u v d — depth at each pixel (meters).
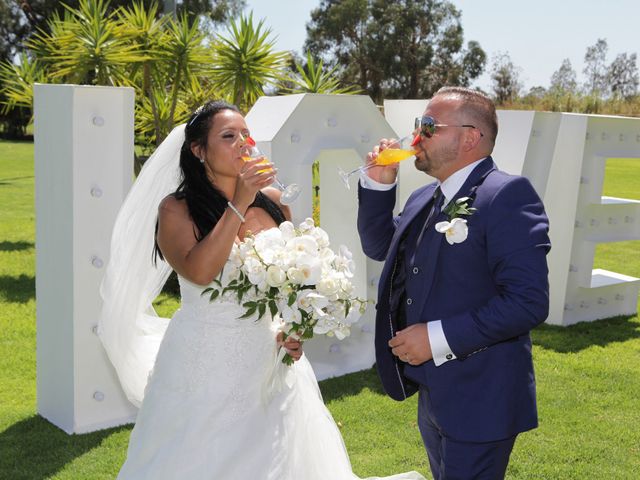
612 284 7.10
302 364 3.11
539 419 4.59
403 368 2.75
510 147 6.02
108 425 4.36
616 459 4.03
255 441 2.74
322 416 3.09
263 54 7.50
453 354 2.37
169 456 2.71
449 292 2.46
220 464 2.69
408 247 2.65
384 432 4.34
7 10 39.12
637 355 6.00
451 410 2.47
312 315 2.58
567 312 6.96
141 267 3.30
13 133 43.03
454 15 54.75
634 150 7.07
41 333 4.45
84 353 4.21
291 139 4.71
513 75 52.16
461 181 2.51
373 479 3.34
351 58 55.78
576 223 6.79
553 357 5.88
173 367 2.75
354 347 5.47
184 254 2.63
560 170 6.79
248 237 2.65
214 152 2.67
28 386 5.09
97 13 7.03
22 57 8.59
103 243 4.15
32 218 13.84
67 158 4.01
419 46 55.16
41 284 4.39
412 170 5.83
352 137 5.04
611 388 5.18
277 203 3.00
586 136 6.62
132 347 3.45
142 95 7.83
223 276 2.68
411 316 2.55
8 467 3.80
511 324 2.28
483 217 2.39
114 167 4.10
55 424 4.39
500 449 2.49
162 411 2.75
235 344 2.71
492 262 2.36
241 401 2.73
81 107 3.95
